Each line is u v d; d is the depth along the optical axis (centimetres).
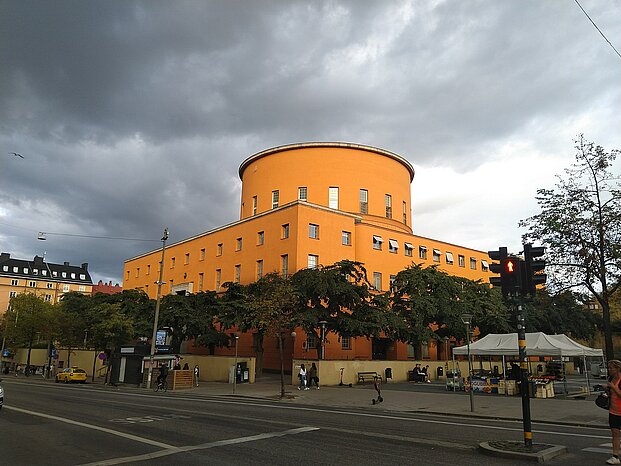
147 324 4316
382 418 1714
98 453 991
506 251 1196
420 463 949
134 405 1964
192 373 3431
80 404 1970
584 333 5322
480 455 1043
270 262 4481
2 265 10275
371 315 3516
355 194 5259
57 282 10819
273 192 5422
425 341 3916
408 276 4197
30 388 3069
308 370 3312
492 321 4309
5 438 1148
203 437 1195
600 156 2231
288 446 1096
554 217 2214
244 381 3653
